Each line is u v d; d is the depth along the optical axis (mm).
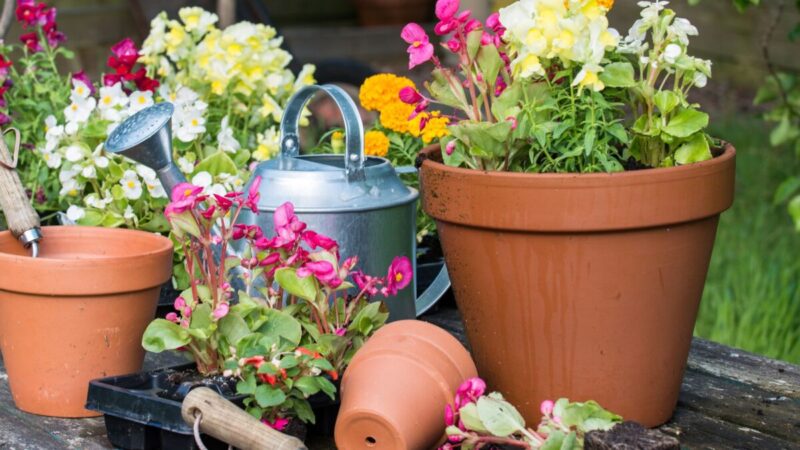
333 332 1534
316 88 1729
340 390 1482
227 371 1471
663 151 1565
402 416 1368
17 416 1631
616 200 1404
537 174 1419
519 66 1512
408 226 1744
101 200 2006
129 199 2043
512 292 1483
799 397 1674
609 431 1228
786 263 3316
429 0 5805
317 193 1652
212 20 2371
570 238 1430
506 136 1492
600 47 1484
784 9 5418
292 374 1449
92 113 2143
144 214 2066
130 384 1531
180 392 1485
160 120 1646
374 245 1675
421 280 2145
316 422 1585
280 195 1659
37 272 1552
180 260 1986
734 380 1743
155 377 1549
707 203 1455
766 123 5090
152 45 2367
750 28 5691
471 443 1374
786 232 3648
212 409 1384
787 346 2820
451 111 2779
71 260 1549
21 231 1692
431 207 1553
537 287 1465
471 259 1515
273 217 1644
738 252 3432
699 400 1659
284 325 1521
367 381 1405
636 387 1504
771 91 2902
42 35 2420
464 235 1513
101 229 1744
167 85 2314
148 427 1475
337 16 6086
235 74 2289
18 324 1605
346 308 1586
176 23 2361
